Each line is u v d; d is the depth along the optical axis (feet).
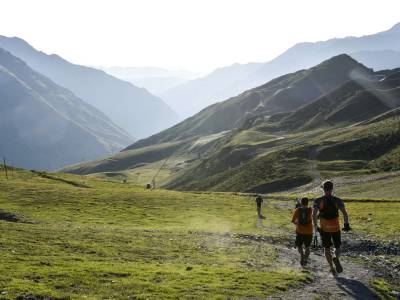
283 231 147.33
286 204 264.72
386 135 552.00
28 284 52.19
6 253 69.92
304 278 65.98
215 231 137.28
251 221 177.47
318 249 106.93
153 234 114.32
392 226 150.61
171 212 198.49
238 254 91.91
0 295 47.32
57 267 61.98
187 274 63.82
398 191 310.24
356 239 121.39
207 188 618.44
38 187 243.19
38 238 88.07
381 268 83.97
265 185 485.15
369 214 188.65
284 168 532.32
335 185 390.42
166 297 50.78
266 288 58.90
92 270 61.05
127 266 66.95
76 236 95.86
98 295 50.37
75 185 334.85
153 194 261.65
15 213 151.94
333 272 68.33
